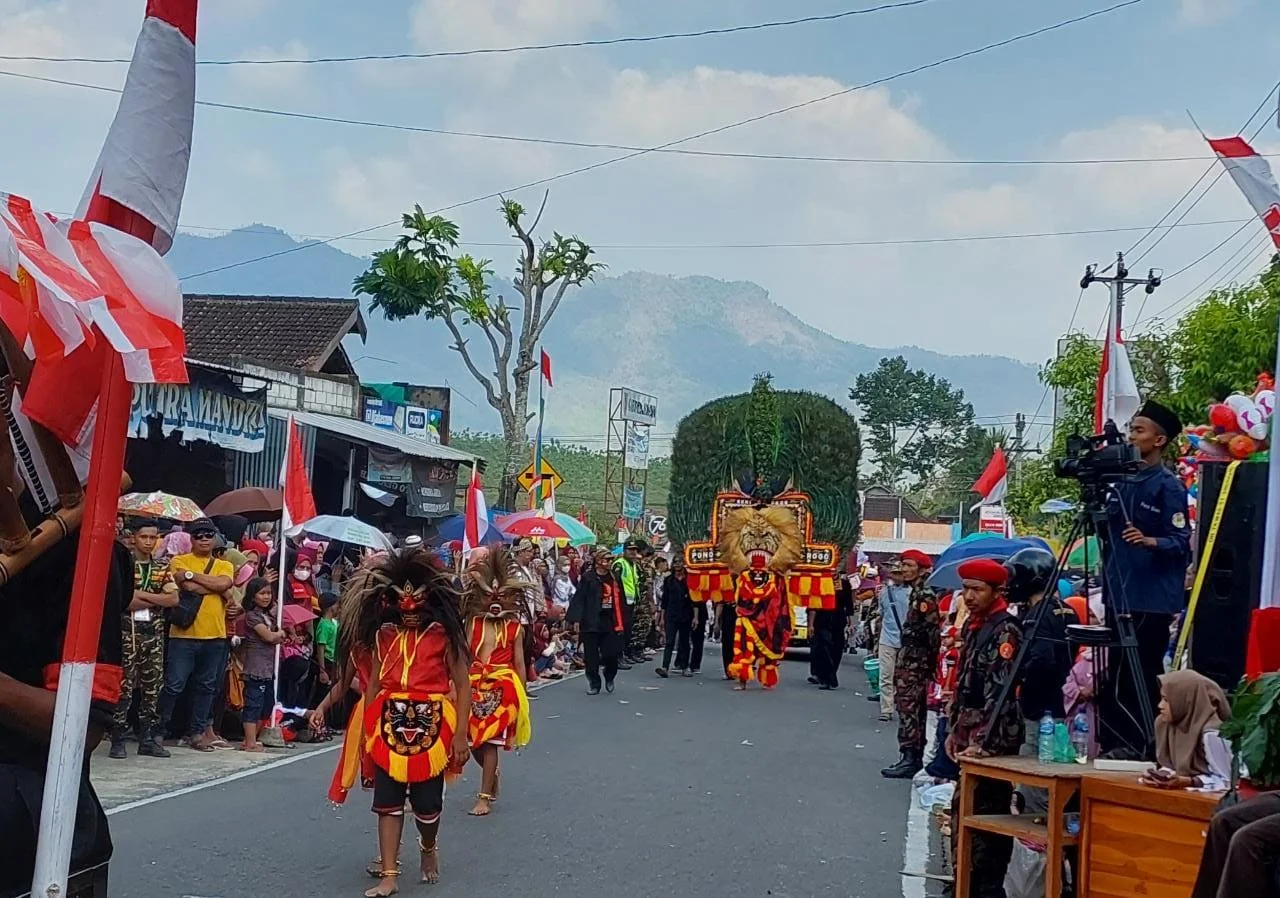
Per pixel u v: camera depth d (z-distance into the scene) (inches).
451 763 331.0
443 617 328.8
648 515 2222.0
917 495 3631.9
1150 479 315.6
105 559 150.5
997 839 296.8
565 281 1393.9
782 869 362.9
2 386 155.1
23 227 141.3
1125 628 299.1
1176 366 863.7
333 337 1214.3
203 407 697.6
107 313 141.9
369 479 1064.8
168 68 160.2
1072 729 323.3
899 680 529.3
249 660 542.6
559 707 751.1
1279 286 701.3
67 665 148.6
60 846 146.7
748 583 936.3
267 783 465.1
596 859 367.6
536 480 1111.6
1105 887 259.8
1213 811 234.8
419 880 338.0
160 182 160.2
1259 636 232.1
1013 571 326.0
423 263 1339.8
